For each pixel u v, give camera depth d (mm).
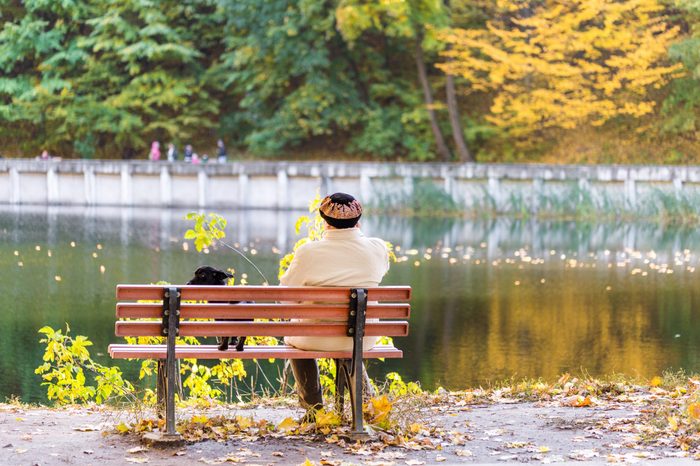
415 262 32156
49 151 60531
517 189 49750
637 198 48594
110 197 53344
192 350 7363
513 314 22312
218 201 52406
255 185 52094
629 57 50375
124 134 58188
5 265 29422
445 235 41688
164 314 7234
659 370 16125
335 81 55812
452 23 54500
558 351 17984
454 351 18000
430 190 50219
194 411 9109
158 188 52938
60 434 7609
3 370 15789
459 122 54938
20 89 58906
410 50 58000
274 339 12164
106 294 23781
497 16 55031
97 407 9828
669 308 23250
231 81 56469
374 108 56656
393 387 11648
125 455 6875
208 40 60750
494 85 53438
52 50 60375
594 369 16234
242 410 9391
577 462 6688
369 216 49312
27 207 51781
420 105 56781
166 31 56656
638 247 37969
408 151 56844
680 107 54094
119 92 59844
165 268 28984
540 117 52844
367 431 7473
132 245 35188
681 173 48094
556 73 50719
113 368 11562
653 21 52062
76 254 32312
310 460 6805
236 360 12141
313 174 51250
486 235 41844
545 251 36219
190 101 59969
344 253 7645
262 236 39094
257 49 54594
